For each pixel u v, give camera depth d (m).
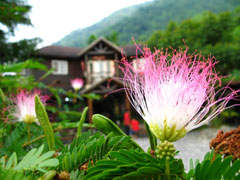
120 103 16.64
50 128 0.45
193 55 0.49
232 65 15.37
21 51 8.98
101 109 16.39
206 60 0.47
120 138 0.44
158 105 0.43
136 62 0.51
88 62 16.08
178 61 0.50
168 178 0.34
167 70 0.51
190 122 0.43
